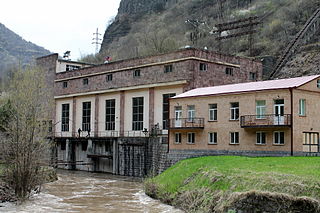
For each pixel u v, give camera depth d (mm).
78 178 54031
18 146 32906
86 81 71438
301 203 20516
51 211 29219
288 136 37594
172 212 27406
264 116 39625
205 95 45531
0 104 55000
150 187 35656
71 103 75250
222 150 43594
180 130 47844
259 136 40344
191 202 27422
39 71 61000
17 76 54406
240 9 132500
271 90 39125
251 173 25719
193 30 122500
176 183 32469
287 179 22766
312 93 39656
